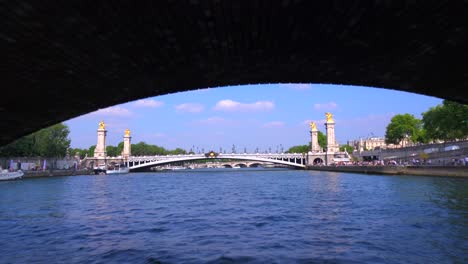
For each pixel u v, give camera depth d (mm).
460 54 13945
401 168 78312
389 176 78000
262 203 38344
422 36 12727
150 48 13305
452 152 78875
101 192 54938
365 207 33438
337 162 136750
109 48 12969
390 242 20172
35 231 24766
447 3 10617
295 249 19125
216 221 27703
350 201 38188
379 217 27922
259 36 12859
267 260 17203
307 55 14641
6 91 15750
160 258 17781
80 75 14922
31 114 18766
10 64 13367
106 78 15617
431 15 11328
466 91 17953
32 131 21422
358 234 22281
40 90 15883
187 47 13484
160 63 14711
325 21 11883
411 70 15867
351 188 53312
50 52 12727
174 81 17016
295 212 31516
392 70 16016
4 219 29703
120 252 19000
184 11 11039
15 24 10820
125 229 25141
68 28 11336
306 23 12023
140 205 38500
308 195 45625
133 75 15656
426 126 95125
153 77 16203
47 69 14000
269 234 22828
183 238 22047
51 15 10531
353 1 10742
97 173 131375
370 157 134125
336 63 15445
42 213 33000
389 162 100875
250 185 65750
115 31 11836
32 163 104438
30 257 18266
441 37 12711
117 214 32125
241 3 10758
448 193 40969
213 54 14258
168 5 10648
